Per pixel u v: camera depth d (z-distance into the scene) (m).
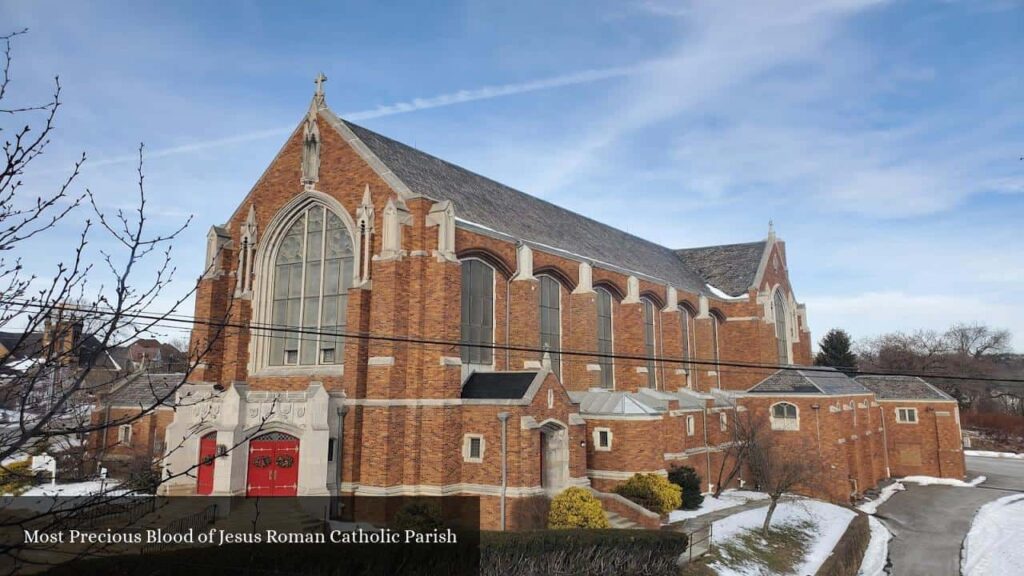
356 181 33.62
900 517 48.97
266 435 29.75
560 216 51.31
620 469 37.31
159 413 44.41
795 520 41.41
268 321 35.47
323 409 29.16
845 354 87.94
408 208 31.98
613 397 39.41
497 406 30.30
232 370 34.28
